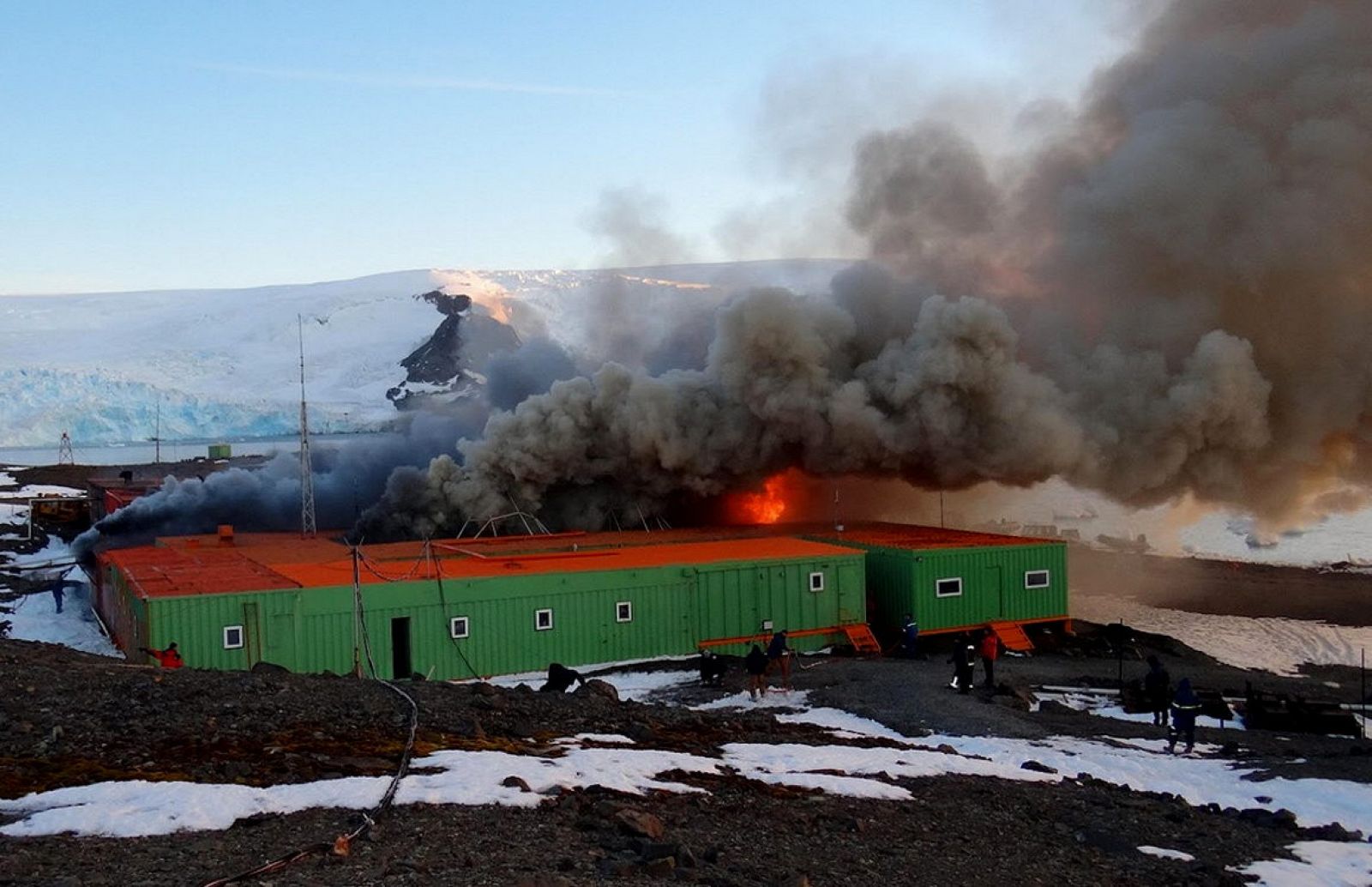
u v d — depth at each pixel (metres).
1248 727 26.61
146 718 16.88
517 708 20.53
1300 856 15.33
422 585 32.44
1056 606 41.56
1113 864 14.28
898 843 14.19
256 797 12.99
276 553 41.66
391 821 12.40
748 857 12.61
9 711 16.94
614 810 13.31
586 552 39.72
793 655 36.56
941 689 29.62
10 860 10.52
